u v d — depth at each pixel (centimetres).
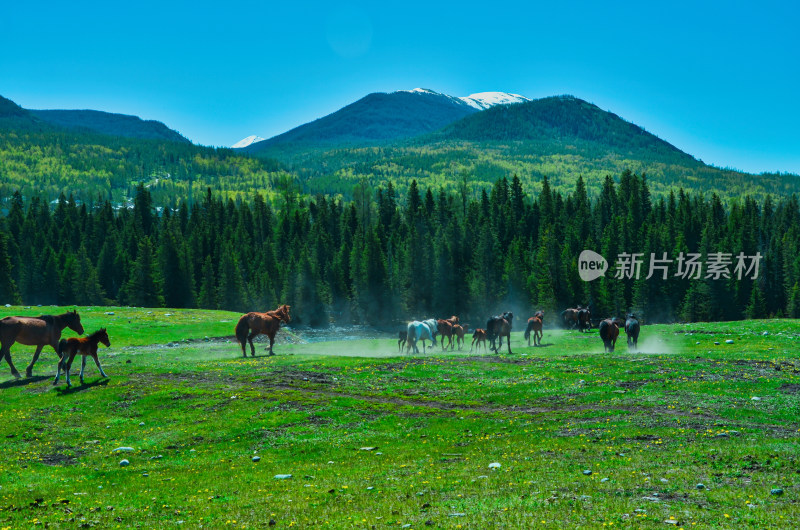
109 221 15112
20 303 10206
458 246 11450
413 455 1733
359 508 1188
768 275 11219
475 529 985
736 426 1888
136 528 1143
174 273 11300
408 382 2898
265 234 15575
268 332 4012
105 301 11538
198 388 2752
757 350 3862
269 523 1116
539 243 12594
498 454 1664
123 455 1938
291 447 1947
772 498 1112
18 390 2834
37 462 1872
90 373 3186
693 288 10012
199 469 1736
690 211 13475
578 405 2372
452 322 4538
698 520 985
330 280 11838
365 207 16112
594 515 1027
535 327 4603
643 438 1758
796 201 15238
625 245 11644
